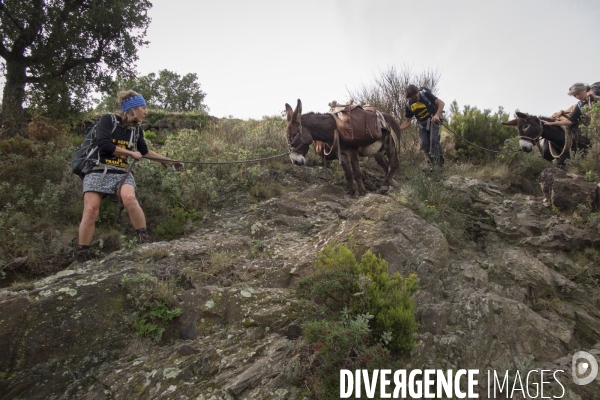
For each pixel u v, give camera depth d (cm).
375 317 357
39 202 536
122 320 382
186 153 709
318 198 666
